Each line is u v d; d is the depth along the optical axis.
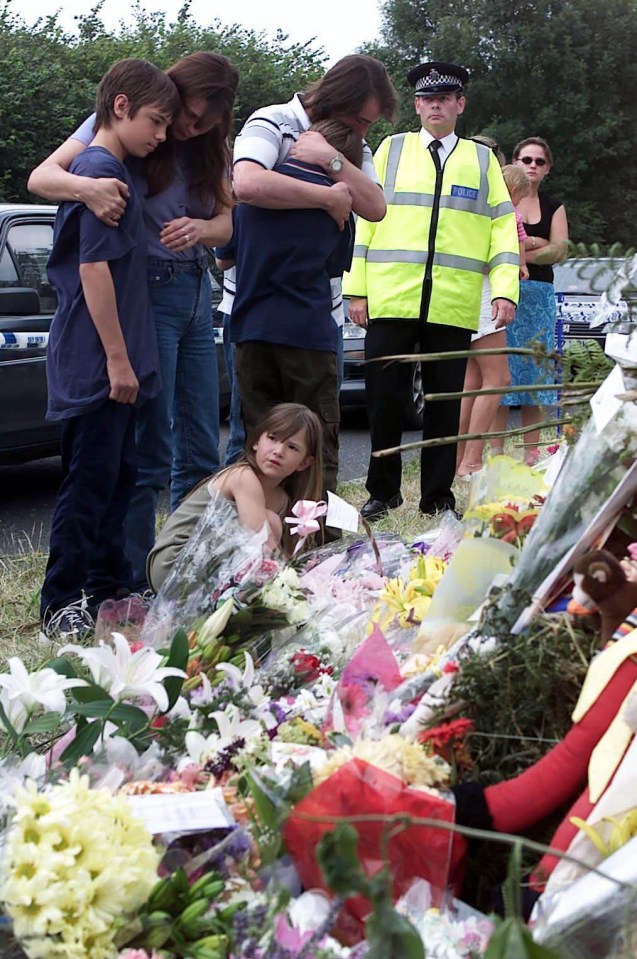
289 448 3.93
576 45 27.36
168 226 4.37
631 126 27.89
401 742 2.08
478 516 2.93
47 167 4.07
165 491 7.54
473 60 27.11
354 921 1.81
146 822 2.01
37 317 6.69
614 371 2.42
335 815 1.89
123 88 4.02
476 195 5.71
